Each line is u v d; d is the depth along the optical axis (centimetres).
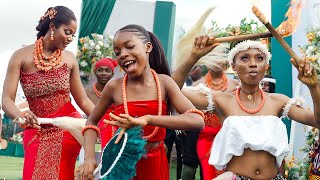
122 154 274
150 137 300
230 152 336
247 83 347
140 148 273
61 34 405
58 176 394
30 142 404
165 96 309
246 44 346
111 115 271
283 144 337
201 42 319
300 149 639
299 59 304
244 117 342
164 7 765
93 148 312
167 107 318
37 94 408
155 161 305
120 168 273
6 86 405
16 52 412
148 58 314
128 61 297
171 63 754
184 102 303
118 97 309
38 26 416
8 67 410
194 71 543
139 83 307
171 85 308
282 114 354
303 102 349
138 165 302
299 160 641
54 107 410
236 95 355
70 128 388
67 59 420
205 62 529
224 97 356
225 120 345
